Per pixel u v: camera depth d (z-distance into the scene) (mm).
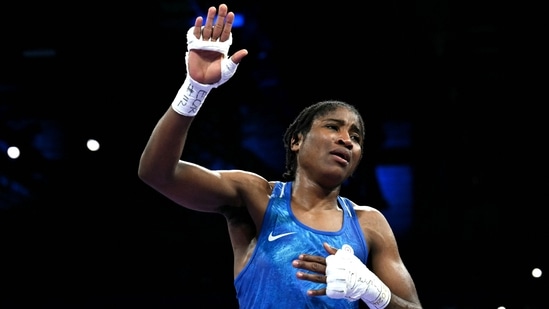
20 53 15234
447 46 15297
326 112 5508
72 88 16000
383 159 18359
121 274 20172
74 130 17188
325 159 5301
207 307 19578
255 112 16859
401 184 19484
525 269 18797
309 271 4863
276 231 5023
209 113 16750
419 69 15180
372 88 15367
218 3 13953
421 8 14109
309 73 14922
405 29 14133
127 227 20203
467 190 18984
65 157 18109
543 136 17016
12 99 16500
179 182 4953
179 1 14258
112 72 15516
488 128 17141
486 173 18406
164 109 16328
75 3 14000
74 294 20047
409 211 20172
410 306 5121
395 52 14617
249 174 5379
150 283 20125
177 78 15633
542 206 18578
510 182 18484
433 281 19312
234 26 14477
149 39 14852
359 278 4688
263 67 15344
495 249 19078
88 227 20109
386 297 4898
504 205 19031
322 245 4973
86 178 18750
